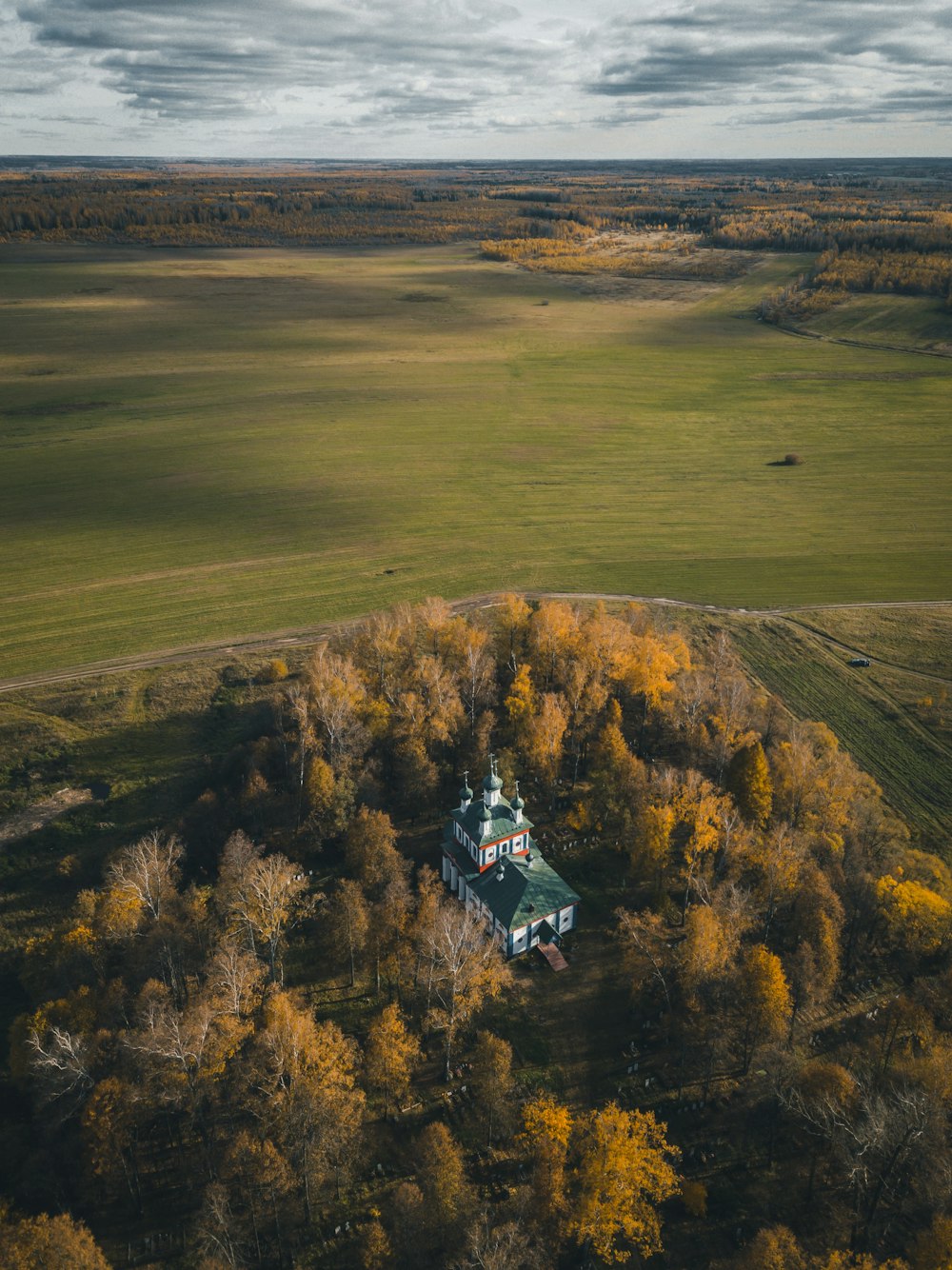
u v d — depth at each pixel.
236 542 162.38
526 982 76.81
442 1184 56.56
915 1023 65.25
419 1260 55.28
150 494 181.88
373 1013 74.31
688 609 142.62
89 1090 63.16
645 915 78.12
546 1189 55.75
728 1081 68.06
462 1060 70.56
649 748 103.19
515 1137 61.34
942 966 75.62
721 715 99.06
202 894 82.25
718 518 176.00
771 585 150.50
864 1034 70.62
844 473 196.75
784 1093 62.19
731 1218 59.22
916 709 116.25
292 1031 62.16
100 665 125.31
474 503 181.50
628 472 198.62
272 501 180.12
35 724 111.69
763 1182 61.34
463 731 100.06
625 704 106.44
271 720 106.56
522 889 79.12
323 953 79.75
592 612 130.38
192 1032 61.75
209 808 92.81
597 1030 72.44
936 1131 54.19
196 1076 62.25
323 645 118.31
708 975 67.25
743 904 75.19
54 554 156.12
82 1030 66.56
